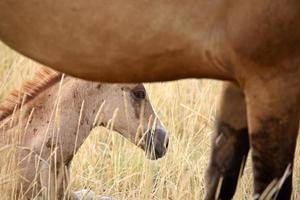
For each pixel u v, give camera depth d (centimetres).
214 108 1536
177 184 1297
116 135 1459
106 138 1507
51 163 1251
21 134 1249
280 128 910
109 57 916
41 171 1241
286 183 945
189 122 1470
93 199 1262
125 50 911
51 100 1267
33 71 1673
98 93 1297
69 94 1276
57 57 927
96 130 1455
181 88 1616
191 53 912
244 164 1027
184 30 902
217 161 1028
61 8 902
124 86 1311
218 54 909
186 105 1552
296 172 1346
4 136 1248
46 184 1242
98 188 1305
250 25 884
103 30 903
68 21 904
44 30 912
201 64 923
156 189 1292
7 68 1730
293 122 910
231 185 1033
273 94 902
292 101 902
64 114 1272
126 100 1316
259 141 917
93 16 900
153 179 1384
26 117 1265
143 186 1274
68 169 1288
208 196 1035
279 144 916
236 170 1028
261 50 889
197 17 898
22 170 1236
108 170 1355
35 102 1266
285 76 896
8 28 923
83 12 899
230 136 1020
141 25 900
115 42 908
